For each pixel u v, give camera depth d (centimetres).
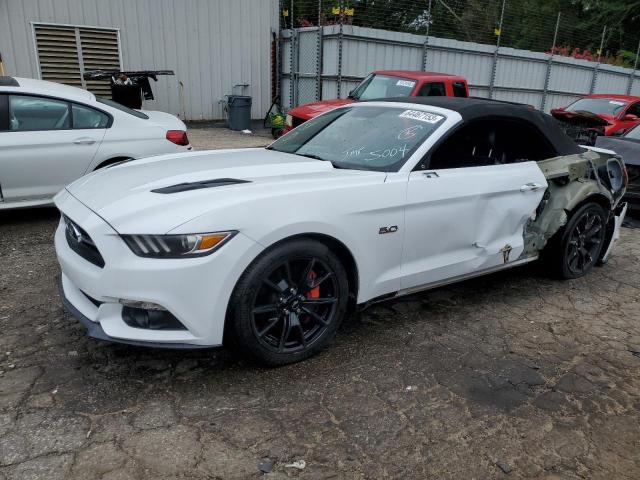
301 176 327
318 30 1408
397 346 350
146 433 255
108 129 591
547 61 1853
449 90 997
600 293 465
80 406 273
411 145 366
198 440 252
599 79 2070
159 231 266
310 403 285
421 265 361
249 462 240
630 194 721
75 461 235
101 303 284
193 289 269
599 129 1138
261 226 283
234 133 1325
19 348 327
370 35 1397
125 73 1144
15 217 610
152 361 318
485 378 318
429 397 296
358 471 238
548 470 245
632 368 340
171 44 1334
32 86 566
